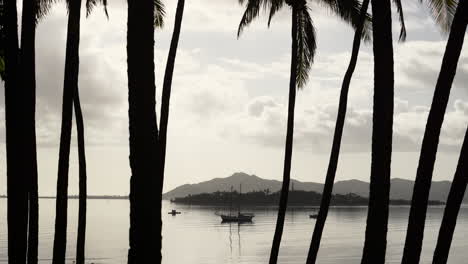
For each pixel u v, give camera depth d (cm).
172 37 1678
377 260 1093
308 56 2439
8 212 1129
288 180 2066
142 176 918
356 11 2186
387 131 1117
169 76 1661
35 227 1405
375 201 1105
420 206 1027
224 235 15850
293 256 10244
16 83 1150
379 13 1135
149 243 909
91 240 12662
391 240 14738
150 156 927
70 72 1427
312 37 2389
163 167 1603
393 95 1130
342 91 1759
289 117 2091
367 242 1102
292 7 2138
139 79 937
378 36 1133
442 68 1027
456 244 12925
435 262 1008
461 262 9394
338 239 14675
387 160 1112
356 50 1747
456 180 1004
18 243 1125
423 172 1027
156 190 925
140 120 930
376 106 1126
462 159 1003
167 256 10275
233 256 10294
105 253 9762
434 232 17600
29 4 1273
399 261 9719
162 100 1636
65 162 1436
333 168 1769
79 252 1833
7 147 1141
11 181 1134
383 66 1127
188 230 18238
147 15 950
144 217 910
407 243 1030
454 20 1027
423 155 1029
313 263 1772
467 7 1020
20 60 1279
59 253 1427
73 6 1429
